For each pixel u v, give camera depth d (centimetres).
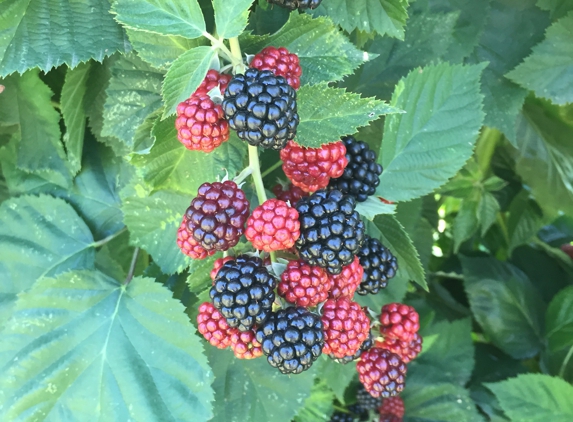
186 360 23
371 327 22
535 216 38
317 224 17
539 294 38
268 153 23
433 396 35
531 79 28
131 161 19
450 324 36
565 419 31
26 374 22
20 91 23
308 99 17
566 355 36
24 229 25
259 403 25
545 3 28
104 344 23
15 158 26
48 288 23
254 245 17
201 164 20
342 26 21
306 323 17
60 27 20
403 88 23
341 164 19
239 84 16
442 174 24
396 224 22
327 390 32
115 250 28
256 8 21
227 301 17
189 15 17
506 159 37
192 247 18
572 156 34
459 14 27
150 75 21
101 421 22
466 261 39
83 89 23
